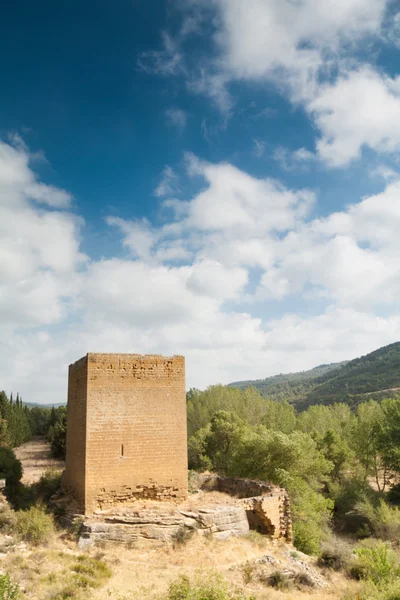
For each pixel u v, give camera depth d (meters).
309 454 45.72
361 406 67.31
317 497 41.56
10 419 79.06
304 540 31.27
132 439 26.69
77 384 28.58
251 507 27.73
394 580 19.83
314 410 74.62
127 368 27.33
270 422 66.19
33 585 16.92
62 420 65.62
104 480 25.66
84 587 17.67
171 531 24.00
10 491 30.11
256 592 19.22
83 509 25.09
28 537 22.61
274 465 40.47
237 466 43.28
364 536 42.72
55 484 31.45
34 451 73.94
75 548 22.56
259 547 24.66
